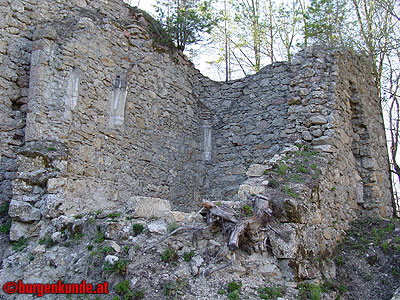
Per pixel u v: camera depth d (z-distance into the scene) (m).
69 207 7.02
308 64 9.29
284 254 5.61
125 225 5.82
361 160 9.66
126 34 9.30
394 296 5.81
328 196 7.52
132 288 4.92
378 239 7.42
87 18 8.25
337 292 6.05
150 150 9.47
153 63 9.95
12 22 7.84
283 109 10.23
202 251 5.55
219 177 10.88
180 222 5.87
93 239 5.80
